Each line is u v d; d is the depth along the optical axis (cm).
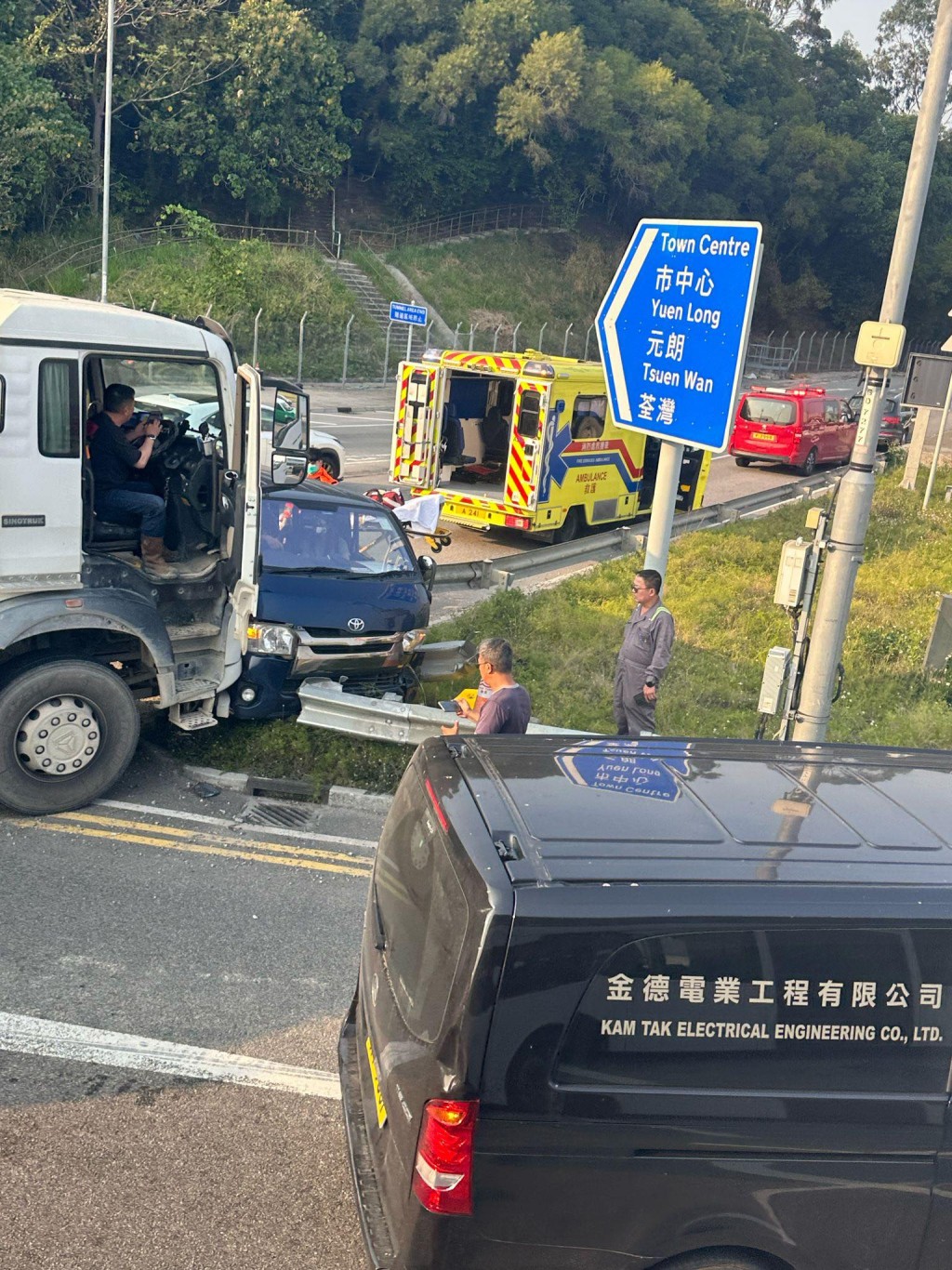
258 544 790
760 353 7244
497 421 1898
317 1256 409
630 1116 316
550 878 319
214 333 769
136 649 805
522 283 6094
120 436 773
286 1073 507
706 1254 333
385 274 5375
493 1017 307
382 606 917
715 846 345
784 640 1358
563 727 906
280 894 672
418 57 5856
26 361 680
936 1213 336
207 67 4819
